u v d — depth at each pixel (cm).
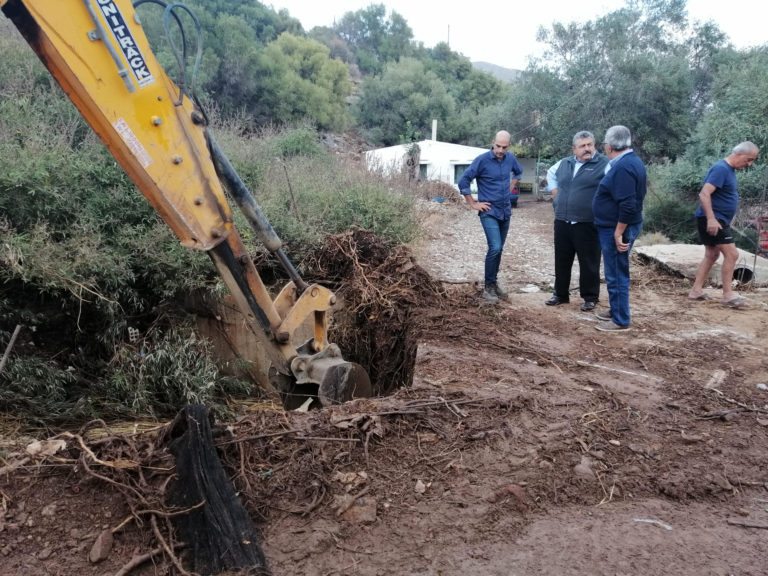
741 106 1490
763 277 833
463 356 521
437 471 349
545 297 760
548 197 2834
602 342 588
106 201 604
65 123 754
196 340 598
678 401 453
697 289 744
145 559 280
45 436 409
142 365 535
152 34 1922
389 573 279
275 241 426
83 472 319
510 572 280
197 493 303
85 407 472
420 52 5791
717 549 297
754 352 560
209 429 339
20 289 527
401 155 2223
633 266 922
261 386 633
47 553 279
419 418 392
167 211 359
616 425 409
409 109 3812
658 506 333
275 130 1584
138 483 313
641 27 2702
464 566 284
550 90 2698
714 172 685
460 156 2720
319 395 446
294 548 291
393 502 325
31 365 476
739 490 348
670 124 2392
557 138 2630
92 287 536
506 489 335
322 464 343
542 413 414
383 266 691
